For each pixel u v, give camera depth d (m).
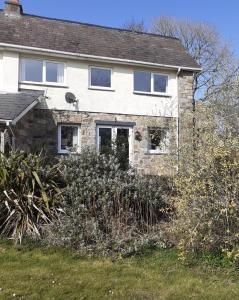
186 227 5.41
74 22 15.20
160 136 11.03
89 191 6.36
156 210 6.67
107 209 6.18
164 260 5.44
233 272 5.04
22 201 6.23
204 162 5.48
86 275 4.90
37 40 13.42
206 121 6.57
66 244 5.72
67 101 13.30
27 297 4.26
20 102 11.51
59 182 6.79
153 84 14.44
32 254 5.50
